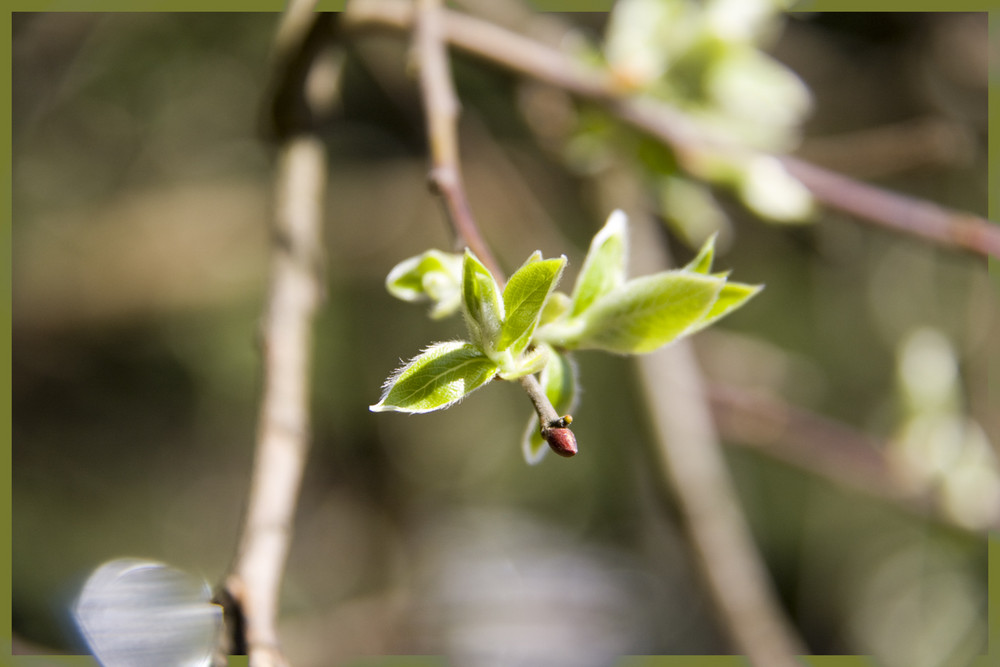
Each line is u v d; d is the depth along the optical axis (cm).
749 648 65
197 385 133
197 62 120
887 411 106
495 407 138
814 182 55
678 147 58
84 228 127
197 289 130
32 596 122
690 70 62
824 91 114
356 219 125
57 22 103
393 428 136
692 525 67
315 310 49
